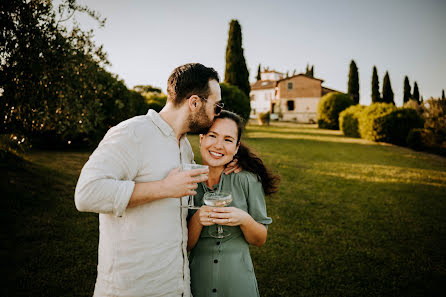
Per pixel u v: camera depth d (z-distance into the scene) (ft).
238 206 5.74
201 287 5.48
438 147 45.75
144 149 4.27
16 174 19.56
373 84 170.09
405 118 54.44
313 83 137.39
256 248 13.91
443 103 48.73
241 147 6.14
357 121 65.77
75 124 15.02
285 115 140.05
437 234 15.92
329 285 11.17
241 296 5.41
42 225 14.19
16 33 11.53
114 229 4.18
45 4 12.28
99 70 15.37
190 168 4.45
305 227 16.49
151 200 4.00
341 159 38.14
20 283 10.08
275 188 6.28
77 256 12.00
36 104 12.92
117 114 27.53
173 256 4.44
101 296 4.25
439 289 11.06
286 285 11.12
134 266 4.15
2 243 12.25
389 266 12.60
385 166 34.35
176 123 4.72
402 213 19.03
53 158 26.14
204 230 5.60
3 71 11.68
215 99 4.85
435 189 24.82
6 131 13.37
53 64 12.70
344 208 19.83
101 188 3.69
